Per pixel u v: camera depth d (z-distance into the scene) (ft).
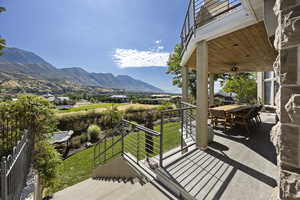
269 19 3.35
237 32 9.58
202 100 10.53
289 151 2.28
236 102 35.17
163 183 7.41
